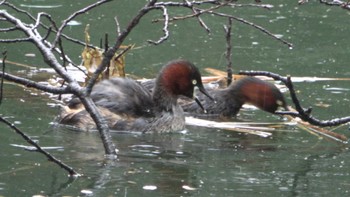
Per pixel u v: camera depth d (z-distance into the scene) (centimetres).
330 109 1596
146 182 1154
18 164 1209
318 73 1842
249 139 1441
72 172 1170
